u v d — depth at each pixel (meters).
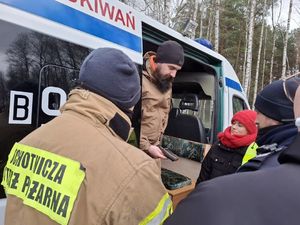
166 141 3.84
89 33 2.13
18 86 1.71
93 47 2.13
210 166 2.86
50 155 1.16
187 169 3.60
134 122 2.52
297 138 0.80
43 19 1.86
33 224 1.12
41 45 1.83
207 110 4.29
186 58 4.00
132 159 1.12
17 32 1.72
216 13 17.38
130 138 2.47
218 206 0.72
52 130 1.22
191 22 3.58
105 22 2.28
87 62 1.25
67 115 1.24
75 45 2.02
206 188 0.77
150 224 1.10
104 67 1.21
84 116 1.20
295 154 0.78
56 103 1.89
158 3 10.87
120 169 1.09
